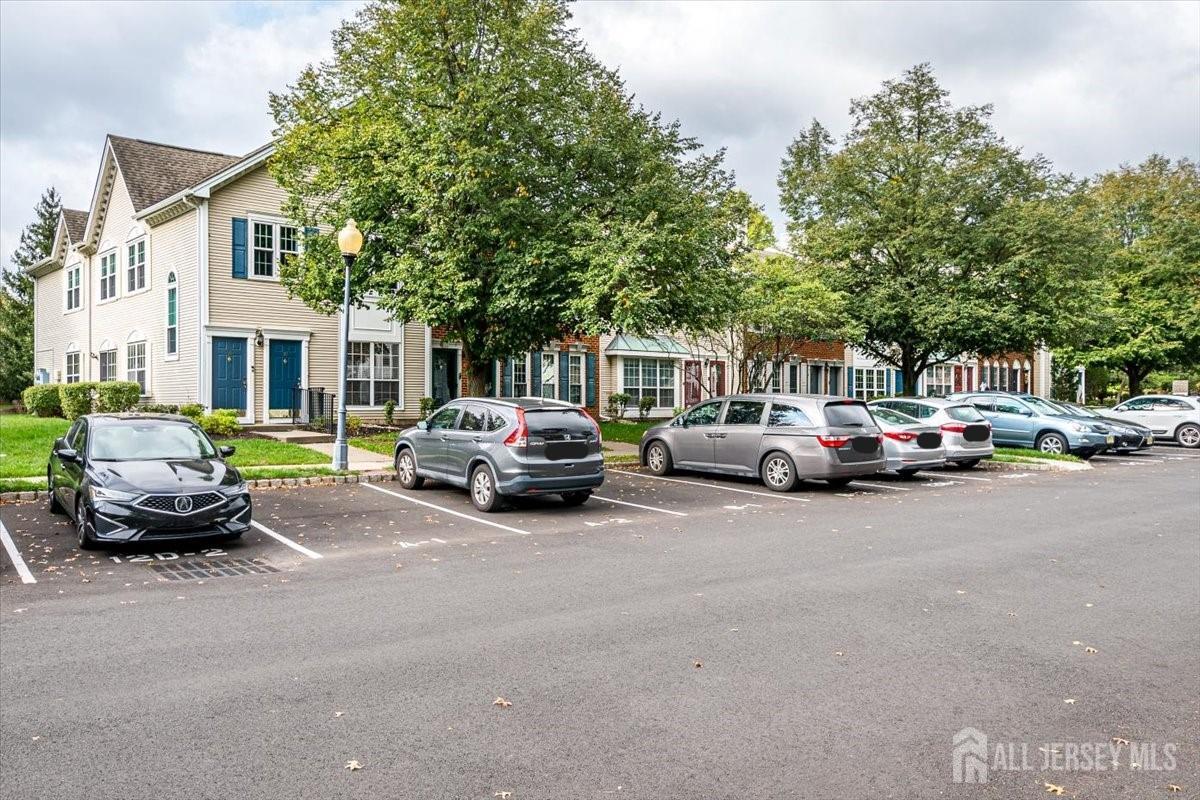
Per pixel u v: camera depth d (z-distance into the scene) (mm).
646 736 4340
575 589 7484
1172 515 11914
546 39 17969
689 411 16578
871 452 14523
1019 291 27453
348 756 4090
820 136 32969
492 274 18062
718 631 6188
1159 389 51031
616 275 15734
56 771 3918
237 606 6891
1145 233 43562
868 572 8188
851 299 28219
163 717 4555
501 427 12023
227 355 23500
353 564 8578
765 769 3977
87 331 30328
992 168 28422
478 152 16422
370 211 18500
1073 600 7133
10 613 6660
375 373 26469
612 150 18234
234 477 9750
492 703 4777
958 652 5730
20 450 17031
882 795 3742
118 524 8797
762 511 12305
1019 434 22266
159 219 24984
